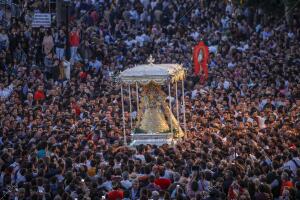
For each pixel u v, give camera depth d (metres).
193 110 65.62
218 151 49.59
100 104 67.69
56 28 86.56
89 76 77.12
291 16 95.75
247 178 43.25
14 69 78.94
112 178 44.03
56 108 65.31
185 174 44.66
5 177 46.19
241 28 94.88
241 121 61.09
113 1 99.94
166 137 59.69
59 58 83.00
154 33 93.44
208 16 99.69
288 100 68.50
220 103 67.56
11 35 83.56
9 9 91.25
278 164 46.25
